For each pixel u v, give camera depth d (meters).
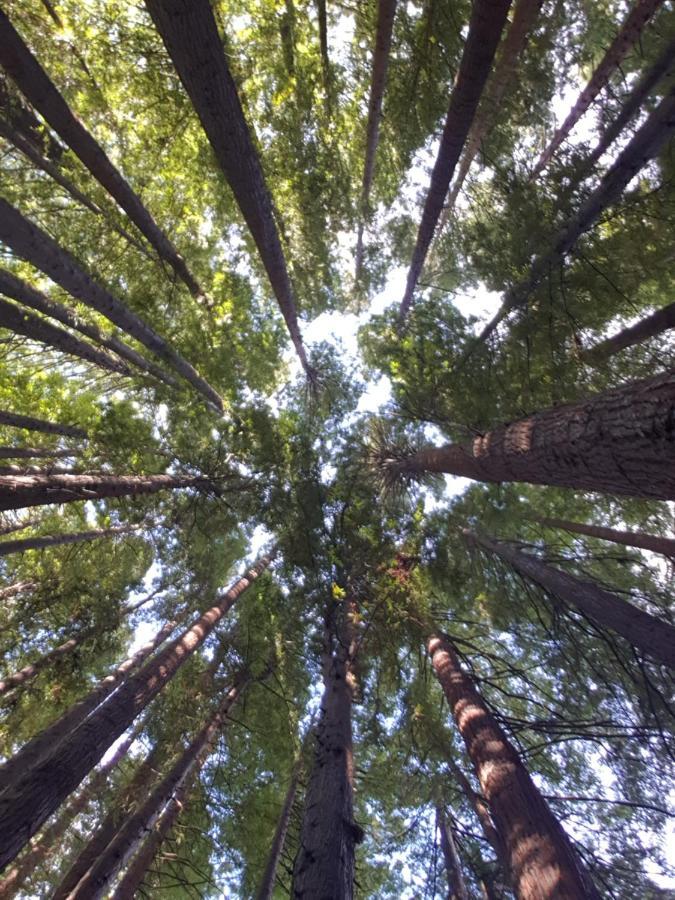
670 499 3.59
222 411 10.27
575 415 4.38
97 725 5.30
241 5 9.73
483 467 6.52
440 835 8.61
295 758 9.39
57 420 9.75
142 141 10.29
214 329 10.88
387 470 10.51
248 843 8.88
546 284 7.39
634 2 8.66
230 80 4.84
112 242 9.72
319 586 8.36
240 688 9.18
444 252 11.49
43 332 7.87
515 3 9.52
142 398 10.55
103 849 7.06
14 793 4.28
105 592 11.09
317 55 10.64
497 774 4.91
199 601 11.59
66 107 6.45
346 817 4.56
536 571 8.12
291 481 9.09
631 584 9.32
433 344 8.77
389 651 8.10
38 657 11.04
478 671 9.64
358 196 12.81
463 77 6.04
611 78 9.80
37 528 12.31
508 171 8.02
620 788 7.60
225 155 5.59
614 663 7.71
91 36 8.76
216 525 10.00
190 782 8.20
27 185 8.96
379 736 8.04
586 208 6.56
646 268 7.59
